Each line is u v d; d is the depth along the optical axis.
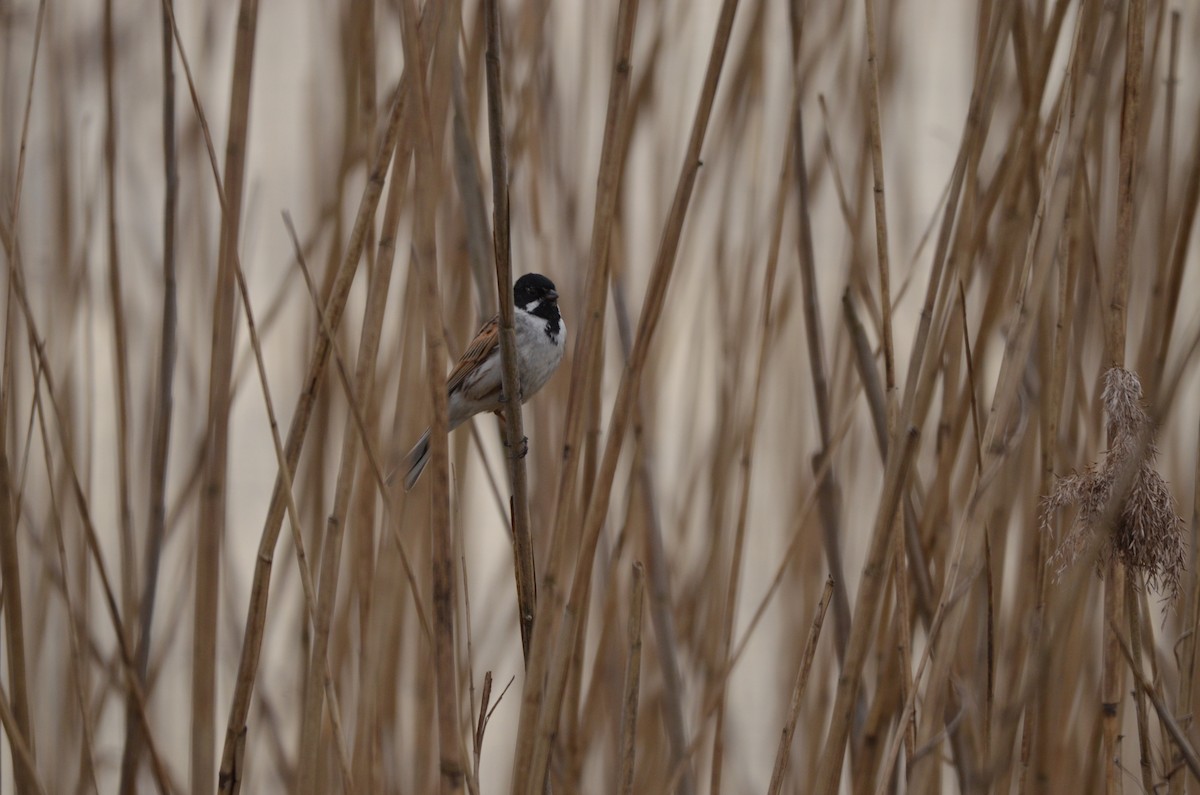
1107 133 8.20
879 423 7.29
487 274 6.02
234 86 5.57
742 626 9.82
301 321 9.52
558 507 5.50
